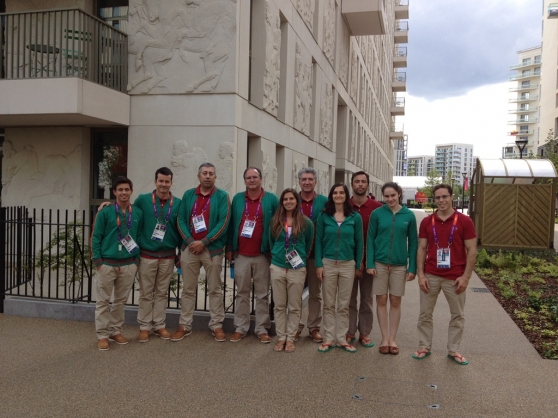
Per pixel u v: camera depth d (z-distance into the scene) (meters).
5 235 6.84
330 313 5.53
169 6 9.66
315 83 16.97
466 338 6.17
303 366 5.00
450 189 5.23
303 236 5.50
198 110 9.62
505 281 10.07
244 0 9.95
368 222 5.82
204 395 4.28
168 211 5.74
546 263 11.84
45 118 9.24
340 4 20.95
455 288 5.18
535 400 4.30
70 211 10.37
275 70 12.01
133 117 9.94
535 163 13.34
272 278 5.51
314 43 16.50
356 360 5.21
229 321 6.07
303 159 15.52
